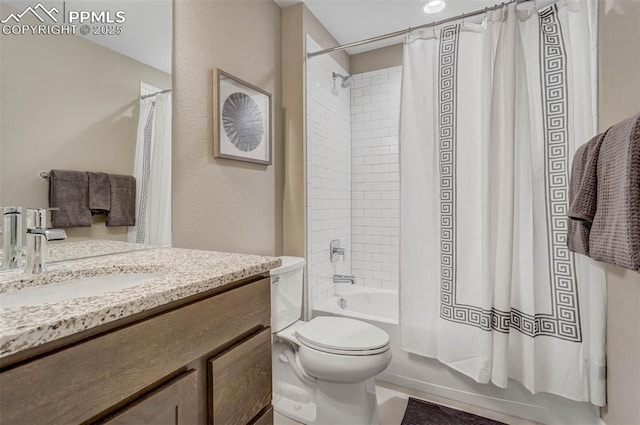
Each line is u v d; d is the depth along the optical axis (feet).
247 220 5.98
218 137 5.17
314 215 7.29
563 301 4.75
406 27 7.84
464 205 5.44
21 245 2.95
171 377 2.25
